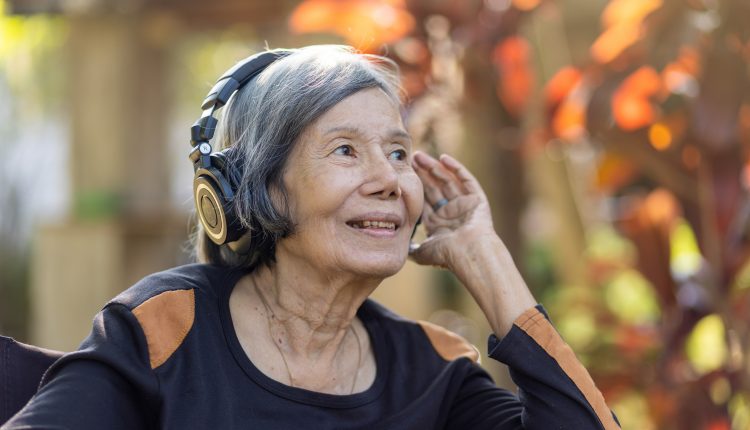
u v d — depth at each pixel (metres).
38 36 6.35
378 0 2.55
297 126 1.41
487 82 2.67
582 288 3.48
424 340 1.66
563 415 1.46
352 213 1.41
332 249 1.41
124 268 4.70
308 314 1.48
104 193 4.53
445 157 1.72
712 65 2.44
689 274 2.68
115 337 1.32
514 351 1.51
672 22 2.51
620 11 2.64
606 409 1.50
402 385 1.57
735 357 2.58
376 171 1.41
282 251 1.48
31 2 4.48
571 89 2.67
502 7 2.64
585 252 3.51
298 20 2.55
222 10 4.79
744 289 2.65
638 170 2.86
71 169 4.62
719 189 2.51
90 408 1.25
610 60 2.57
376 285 1.49
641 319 3.32
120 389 1.30
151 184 4.83
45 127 6.95
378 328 1.63
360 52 1.57
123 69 4.61
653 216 2.80
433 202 1.74
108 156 4.59
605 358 2.94
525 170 2.82
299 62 1.45
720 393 2.67
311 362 1.49
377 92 1.47
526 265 2.84
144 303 1.37
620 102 2.55
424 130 2.69
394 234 1.46
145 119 4.80
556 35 3.47
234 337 1.43
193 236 1.74
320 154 1.41
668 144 2.61
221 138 1.50
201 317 1.42
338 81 1.43
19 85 6.87
